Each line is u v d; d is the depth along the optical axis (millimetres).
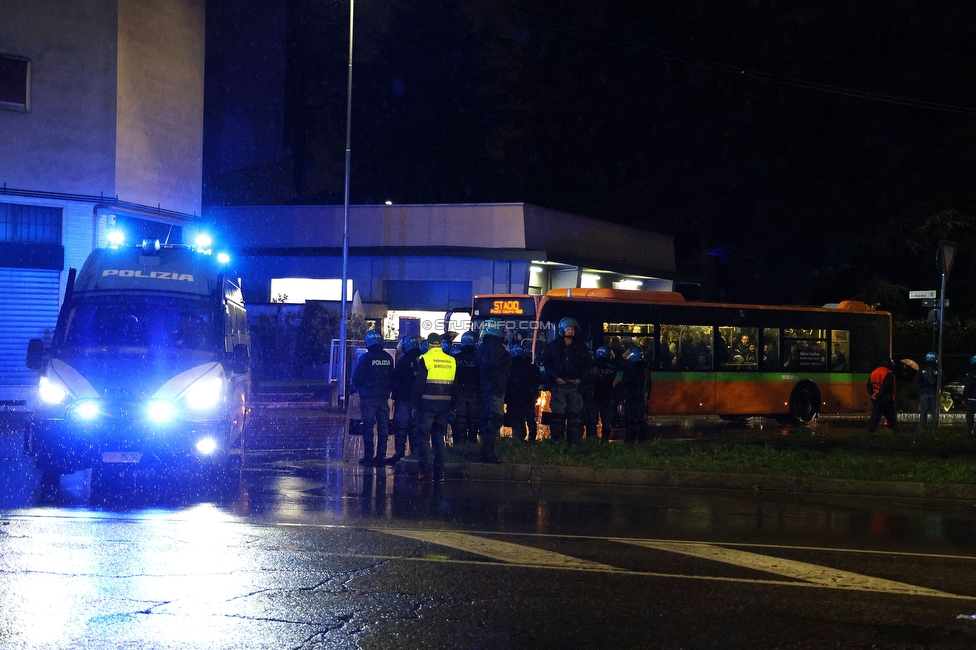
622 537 9516
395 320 37219
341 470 14484
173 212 30188
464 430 16781
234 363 13219
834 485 13625
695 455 15234
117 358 12367
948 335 39125
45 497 11094
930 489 13383
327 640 5883
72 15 27281
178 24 30156
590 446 15703
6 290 26594
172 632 5957
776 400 26531
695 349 25188
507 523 10148
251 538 8859
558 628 6254
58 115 27125
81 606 6469
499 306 23656
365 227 39750
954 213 41750
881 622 6594
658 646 5945
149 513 10148
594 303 23766
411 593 7012
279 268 40281
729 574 7934
